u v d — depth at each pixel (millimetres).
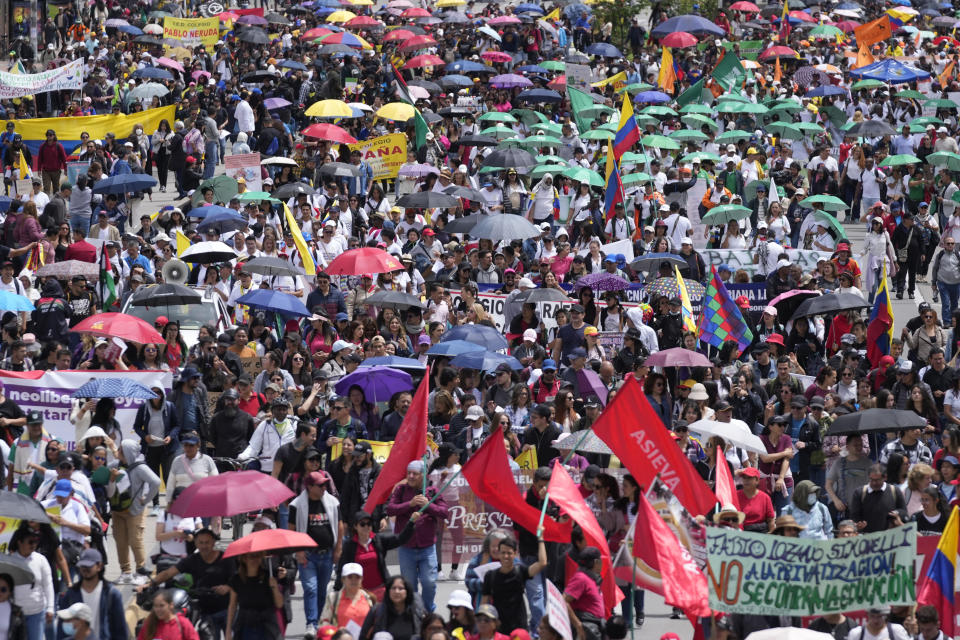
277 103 132500
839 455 62125
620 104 144375
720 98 135000
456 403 66812
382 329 77000
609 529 52344
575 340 75188
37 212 100500
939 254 94250
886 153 122812
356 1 189000
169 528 52875
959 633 47594
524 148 124250
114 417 62875
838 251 93438
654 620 55781
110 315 68188
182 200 118375
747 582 44844
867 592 44812
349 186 113188
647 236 96625
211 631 47781
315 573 51531
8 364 70312
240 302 74938
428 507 51688
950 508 54969
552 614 43062
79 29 178500
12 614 45531
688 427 60094
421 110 133125
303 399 67188
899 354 77562
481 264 90000
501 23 175375
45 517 47625
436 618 43875
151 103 139875
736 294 87812
